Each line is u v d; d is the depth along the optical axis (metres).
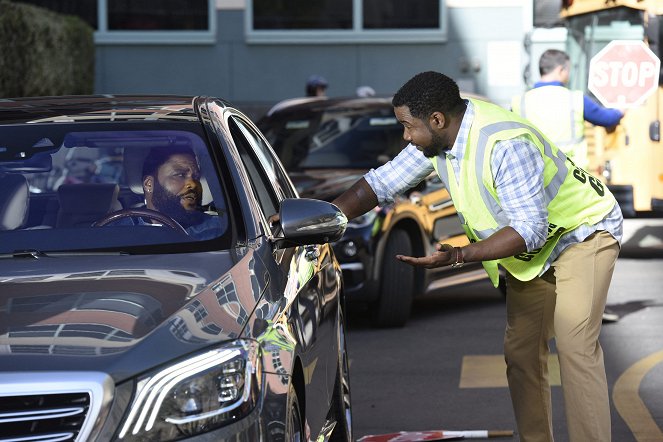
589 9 31.66
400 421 14.24
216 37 43.66
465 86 43.09
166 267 8.53
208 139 10.17
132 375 7.15
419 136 10.52
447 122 10.45
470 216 10.73
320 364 9.91
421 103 10.38
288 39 43.59
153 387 7.17
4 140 10.27
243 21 43.59
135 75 43.78
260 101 43.78
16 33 29.42
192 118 10.45
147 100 11.03
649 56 24.38
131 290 8.00
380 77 43.62
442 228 21.03
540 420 11.66
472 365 17.38
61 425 7.01
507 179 10.39
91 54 37.25
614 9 31.27
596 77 24.48
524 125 10.62
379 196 11.61
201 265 8.62
